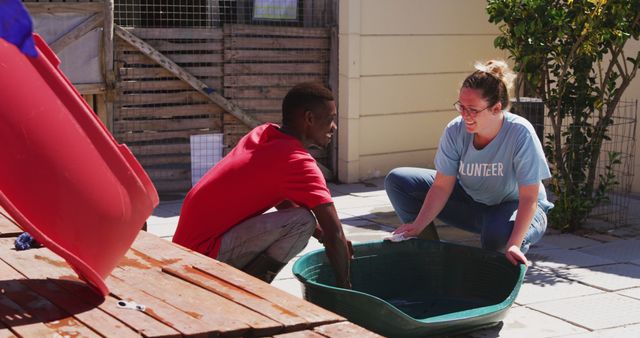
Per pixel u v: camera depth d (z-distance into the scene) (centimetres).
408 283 425
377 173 854
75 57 729
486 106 408
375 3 823
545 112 765
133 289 265
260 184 362
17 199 237
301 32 821
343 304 340
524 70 620
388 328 338
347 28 813
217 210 371
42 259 296
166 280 276
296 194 357
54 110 237
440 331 348
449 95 887
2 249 310
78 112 242
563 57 609
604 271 517
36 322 231
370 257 421
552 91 634
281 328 231
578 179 634
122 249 256
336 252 355
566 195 625
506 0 602
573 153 632
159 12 832
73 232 241
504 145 418
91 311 241
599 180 751
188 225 378
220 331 226
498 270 399
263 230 365
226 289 267
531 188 409
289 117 377
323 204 354
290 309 247
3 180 236
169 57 775
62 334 222
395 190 480
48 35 716
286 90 823
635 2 595
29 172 235
